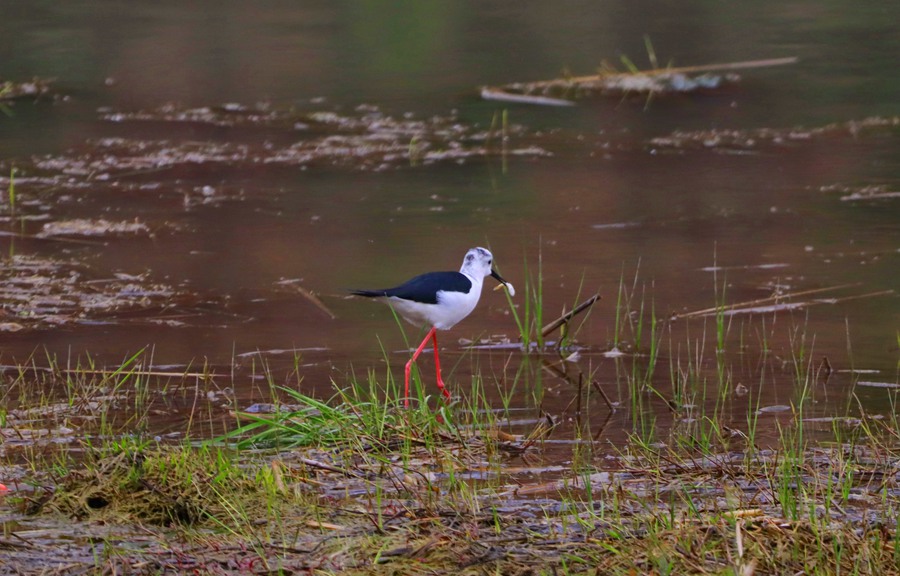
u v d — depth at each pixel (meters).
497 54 28.88
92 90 25.44
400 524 6.98
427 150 20.61
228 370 10.74
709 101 24.47
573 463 8.35
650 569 6.27
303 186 18.30
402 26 32.25
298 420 8.98
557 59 28.22
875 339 11.50
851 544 6.46
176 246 15.09
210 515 7.08
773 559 6.27
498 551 6.52
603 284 13.52
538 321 11.62
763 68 26.89
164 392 10.10
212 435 8.95
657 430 9.22
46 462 8.24
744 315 12.38
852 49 28.67
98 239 15.38
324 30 31.69
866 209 16.72
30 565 6.36
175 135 21.69
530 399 10.11
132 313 12.48
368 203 17.31
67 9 33.94
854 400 9.84
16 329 11.89
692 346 11.51
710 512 7.14
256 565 6.36
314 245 15.15
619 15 33.22
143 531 6.91
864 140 21.05
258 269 14.09
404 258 14.48
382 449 8.59
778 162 19.67
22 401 9.73
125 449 7.87
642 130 22.19
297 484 7.62
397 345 11.65
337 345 11.57
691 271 13.95
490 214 16.66
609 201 17.36
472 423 9.38
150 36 30.80
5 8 33.94
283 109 23.86
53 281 13.51
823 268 13.95
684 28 31.36
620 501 7.46
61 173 19.00
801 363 10.88
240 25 32.34
